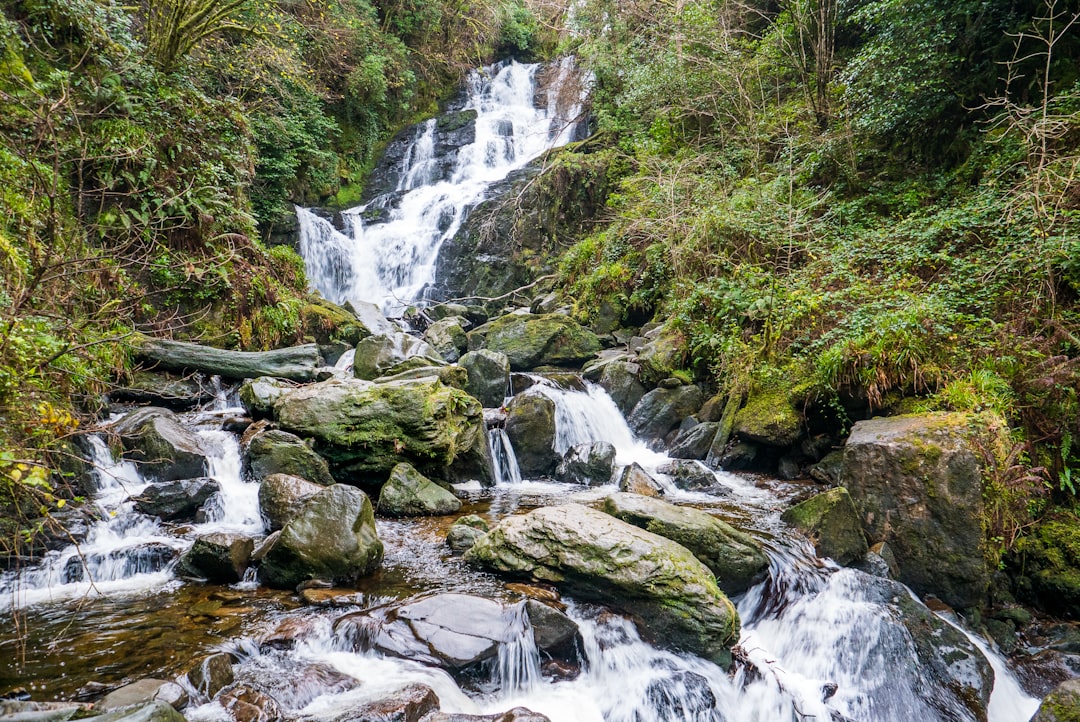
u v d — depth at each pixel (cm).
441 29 2408
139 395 773
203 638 397
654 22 1622
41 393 495
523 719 341
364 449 686
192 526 572
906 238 855
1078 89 748
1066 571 548
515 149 2122
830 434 773
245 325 1005
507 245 1716
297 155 1725
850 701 440
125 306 786
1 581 460
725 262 1016
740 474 808
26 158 600
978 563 527
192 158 977
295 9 1664
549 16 2194
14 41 778
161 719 284
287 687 355
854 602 494
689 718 398
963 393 625
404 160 2175
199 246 969
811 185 1148
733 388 870
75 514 529
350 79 1978
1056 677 473
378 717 329
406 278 1722
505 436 830
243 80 1424
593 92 1877
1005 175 799
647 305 1238
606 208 1559
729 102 1406
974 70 926
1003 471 555
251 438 679
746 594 521
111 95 853
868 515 581
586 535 477
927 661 455
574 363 1190
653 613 438
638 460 873
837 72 1255
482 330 1255
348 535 492
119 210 816
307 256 1593
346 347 1127
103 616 427
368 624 413
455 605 429
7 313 480
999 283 694
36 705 305
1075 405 597
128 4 1180
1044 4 845
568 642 425
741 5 1491
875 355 699
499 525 521
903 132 1012
